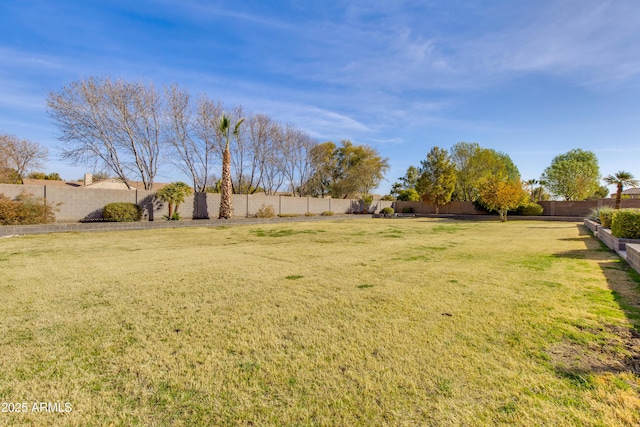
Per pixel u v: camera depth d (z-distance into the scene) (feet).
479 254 23.41
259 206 71.20
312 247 27.40
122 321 9.88
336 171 125.18
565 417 5.36
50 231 36.04
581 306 11.18
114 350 7.93
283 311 10.82
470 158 109.29
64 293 12.85
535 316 10.19
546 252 24.31
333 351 7.88
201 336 8.79
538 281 14.94
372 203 110.42
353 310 10.89
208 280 15.17
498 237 36.35
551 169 130.11
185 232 40.63
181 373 6.87
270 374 6.83
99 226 39.29
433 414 5.49
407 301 11.85
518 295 12.59
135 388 6.31
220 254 23.16
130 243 29.07
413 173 127.13
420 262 20.10
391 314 10.47
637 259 16.98
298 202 81.76
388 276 16.10
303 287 13.96
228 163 57.06
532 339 8.48
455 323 9.65
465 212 101.60
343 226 54.39
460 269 17.83
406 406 5.71
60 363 7.27
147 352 7.84
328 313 10.61
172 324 9.66
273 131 82.58
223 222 53.06
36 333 8.91
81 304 11.48
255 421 5.35
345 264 19.42
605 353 7.66
